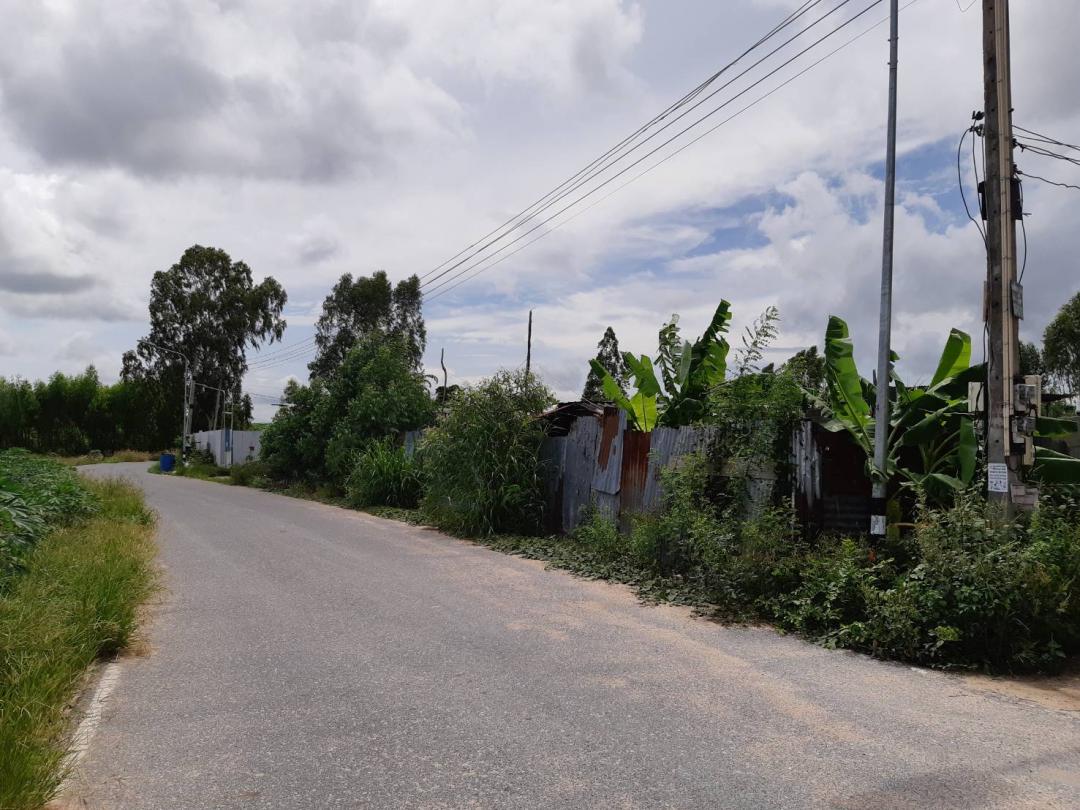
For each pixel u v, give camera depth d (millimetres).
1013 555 6246
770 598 7484
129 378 51531
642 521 9711
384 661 5855
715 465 9352
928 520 7480
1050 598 6152
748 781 3809
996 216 7441
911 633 6176
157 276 51312
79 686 5129
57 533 9562
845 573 7000
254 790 3701
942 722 4727
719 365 12336
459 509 13477
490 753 4145
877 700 5148
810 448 8695
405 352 24031
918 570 6609
